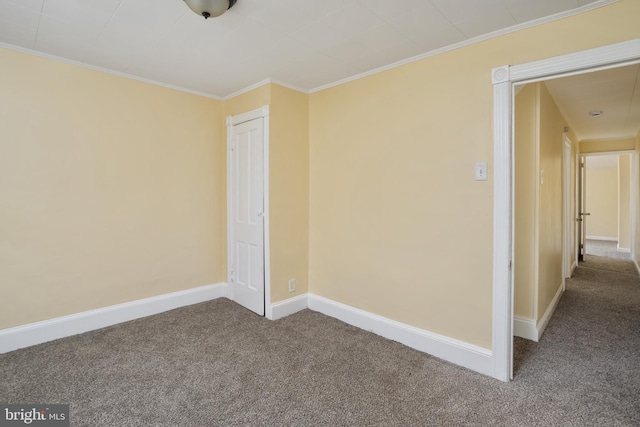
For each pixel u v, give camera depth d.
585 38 1.78
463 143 2.25
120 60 2.62
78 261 2.74
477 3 1.78
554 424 1.70
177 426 1.67
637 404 1.86
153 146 3.15
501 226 2.08
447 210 2.34
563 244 4.19
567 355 2.46
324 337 2.73
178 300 3.38
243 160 3.39
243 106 3.38
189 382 2.06
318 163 3.31
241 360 2.33
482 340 2.20
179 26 2.07
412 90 2.52
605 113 3.77
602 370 2.24
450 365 2.29
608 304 3.66
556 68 1.87
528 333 2.75
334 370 2.21
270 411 1.79
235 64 2.69
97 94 2.79
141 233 3.10
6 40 2.29
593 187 8.82
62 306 2.66
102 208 2.85
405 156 2.58
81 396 1.90
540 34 1.93
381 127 2.73
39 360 2.30
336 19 1.96
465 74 2.23
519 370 2.24
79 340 2.61
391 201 2.68
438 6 1.81
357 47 2.35
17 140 2.43
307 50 2.39
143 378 2.09
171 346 2.54
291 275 3.29
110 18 1.98
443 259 2.38
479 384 2.06
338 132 3.09
